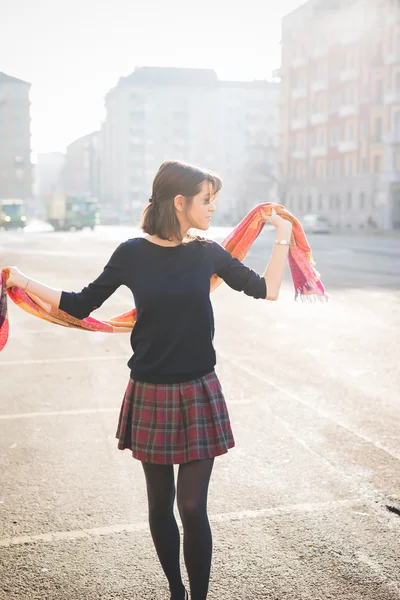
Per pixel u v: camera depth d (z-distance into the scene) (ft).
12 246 116.67
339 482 14.42
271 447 16.58
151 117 461.78
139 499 13.74
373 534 12.07
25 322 37.60
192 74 475.72
